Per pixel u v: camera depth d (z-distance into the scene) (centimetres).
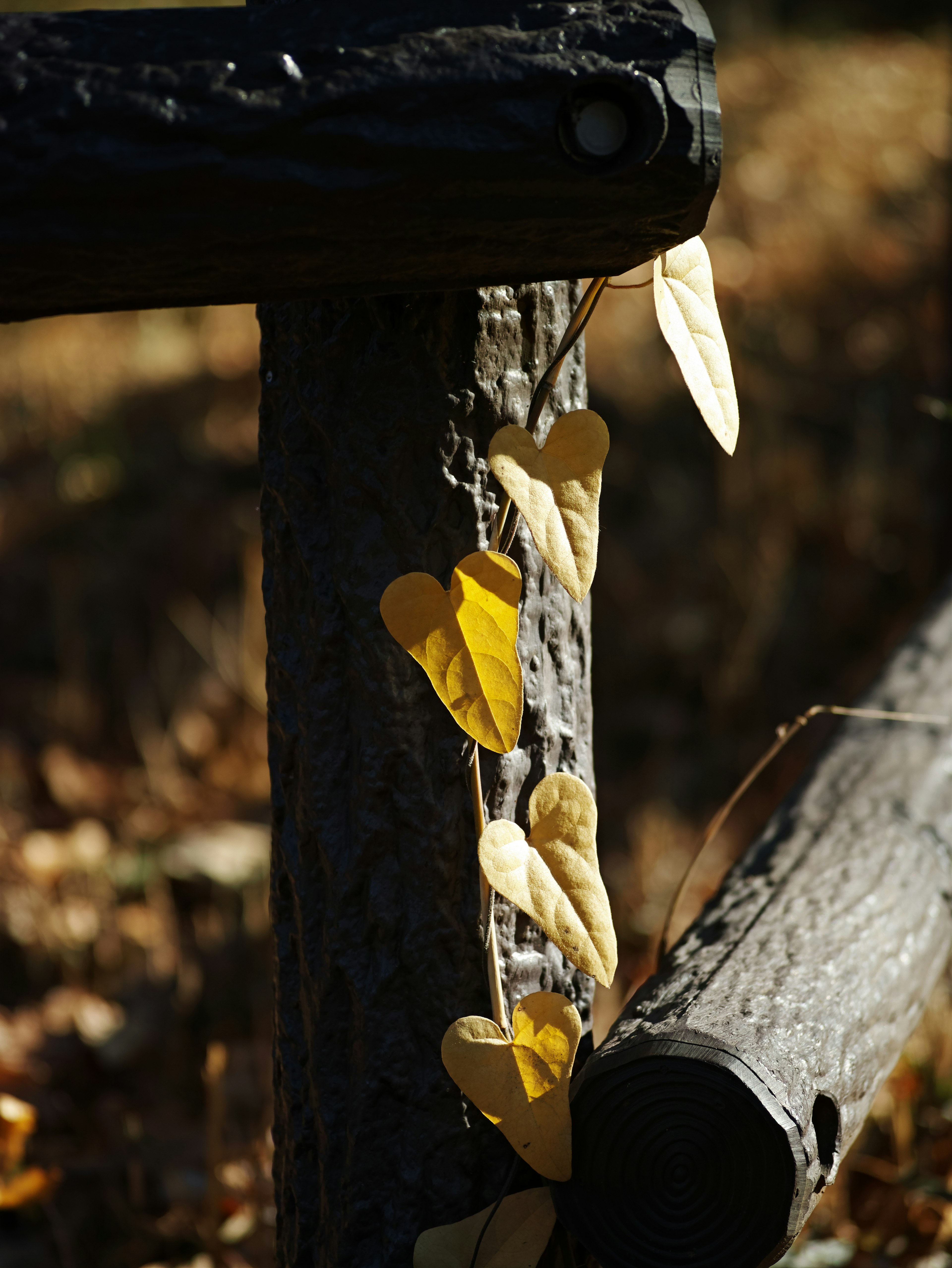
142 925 415
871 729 265
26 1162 299
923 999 228
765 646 558
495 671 202
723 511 603
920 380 704
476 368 205
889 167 1098
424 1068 210
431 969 210
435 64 195
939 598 340
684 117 195
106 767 533
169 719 562
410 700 207
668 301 202
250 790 510
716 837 457
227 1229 267
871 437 661
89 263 195
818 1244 243
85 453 795
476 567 202
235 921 416
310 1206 214
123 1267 264
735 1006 210
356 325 205
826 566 609
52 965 393
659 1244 206
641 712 553
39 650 624
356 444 206
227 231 195
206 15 196
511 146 195
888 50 1505
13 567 688
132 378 909
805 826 238
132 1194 280
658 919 392
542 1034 205
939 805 245
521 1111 206
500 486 207
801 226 991
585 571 201
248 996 372
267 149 194
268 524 210
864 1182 261
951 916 237
